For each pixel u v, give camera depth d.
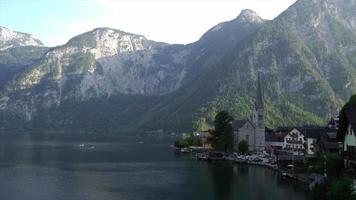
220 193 135.12
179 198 129.25
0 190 143.38
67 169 195.50
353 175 112.00
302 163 177.75
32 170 191.38
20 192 140.12
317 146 186.12
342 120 119.38
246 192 135.75
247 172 182.00
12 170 191.00
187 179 164.12
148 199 128.50
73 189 145.25
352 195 97.56
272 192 134.50
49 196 134.25
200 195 132.88
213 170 189.38
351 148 116.31
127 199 129.12
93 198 130.88
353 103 129.88
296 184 149.12
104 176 173.50
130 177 170.38
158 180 162.38
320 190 109.81
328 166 127.00
